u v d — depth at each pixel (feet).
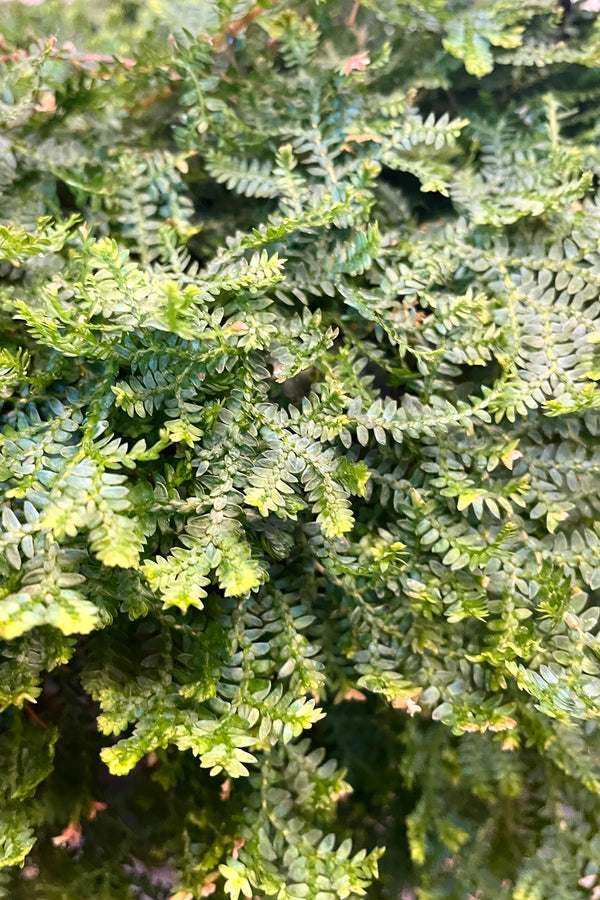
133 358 0.58
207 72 0.65
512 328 0.63
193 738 0.55
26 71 0.62
